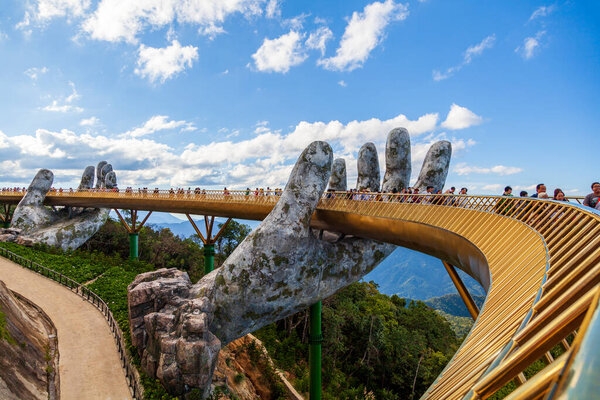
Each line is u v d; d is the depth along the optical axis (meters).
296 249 24.98
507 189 14.83
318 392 28.12
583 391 1.14
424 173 29.08
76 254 47.91
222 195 35.66
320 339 28.53
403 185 30.05
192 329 19.56
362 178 33.25
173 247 68.56
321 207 27.66
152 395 17.94
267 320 24.84
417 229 18.45
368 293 73.12
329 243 27.66
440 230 16.25
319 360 28.42
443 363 50.75
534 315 4.84
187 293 24.53
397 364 52.62
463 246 14.20
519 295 7.22
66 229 52.12
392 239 21.70
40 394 15.75
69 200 53.78
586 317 1.70
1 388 13.16
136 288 23.19
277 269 24.52
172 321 20.98
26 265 34.81
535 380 1.98
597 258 4.52
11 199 60.47
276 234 24.78
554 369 1.88
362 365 50.72
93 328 23.50
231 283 24.00
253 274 24.11
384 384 52.22
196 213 39.91
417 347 51.62
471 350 6.44
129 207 47.75
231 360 32.19
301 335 53.19
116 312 26.44
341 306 54.44
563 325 2.87
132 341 21.86
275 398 33.41
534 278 7.38
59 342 21.33
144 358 20.34
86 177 63.31
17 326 18.41
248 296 23.95
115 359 20.36
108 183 60.16
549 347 2.98
